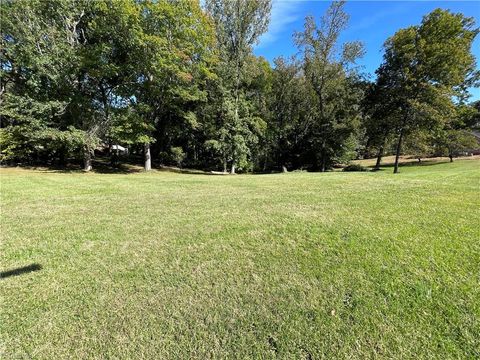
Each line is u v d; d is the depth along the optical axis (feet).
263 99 87.92
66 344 7.39
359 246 12.66
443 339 7.32
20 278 10.59
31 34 54.29
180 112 76.74
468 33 64.95
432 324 7.86
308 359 6.92
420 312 8.33
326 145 86.79
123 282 10.32
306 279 10.29
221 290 9.78
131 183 39.45
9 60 57.98
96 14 60.03
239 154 77.77
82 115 60.49
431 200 21.06
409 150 79.71
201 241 14.12
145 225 16.89
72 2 57.62
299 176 51.72
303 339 7.52
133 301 9.21
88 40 64.28
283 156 98.27
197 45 62.90
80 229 16.22
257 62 81.51
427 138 73.05
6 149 57.11
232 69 72.79
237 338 7.61
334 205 20.61
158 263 11.80
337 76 81.25
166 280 10.45
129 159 92.07
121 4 53.42
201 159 97.09
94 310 8.74
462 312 8.23
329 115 85.61
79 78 62.18
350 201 21.80
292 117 96.27
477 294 8.98
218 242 13.92
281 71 90.84
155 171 71.56
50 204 23.21
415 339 7.37
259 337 7.63
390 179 37.52
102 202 24.04
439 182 31.65
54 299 9.29
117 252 12.94
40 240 14.49
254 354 7.08
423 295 9.05
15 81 60.44
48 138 56.85
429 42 59.47
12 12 53.21
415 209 18.44
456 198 21.59
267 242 13.69
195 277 10.64
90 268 11.41
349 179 39.83
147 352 7.15
